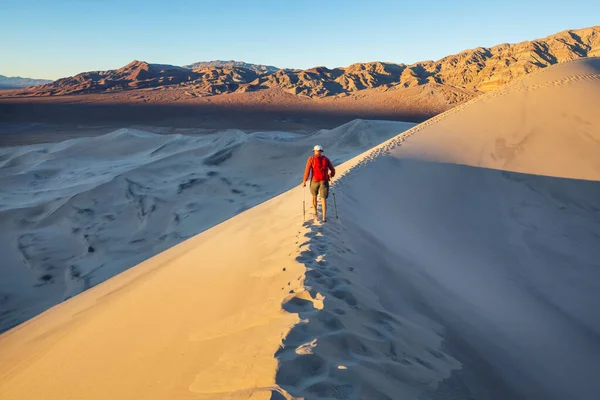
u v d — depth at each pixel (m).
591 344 7.37
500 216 14.50
